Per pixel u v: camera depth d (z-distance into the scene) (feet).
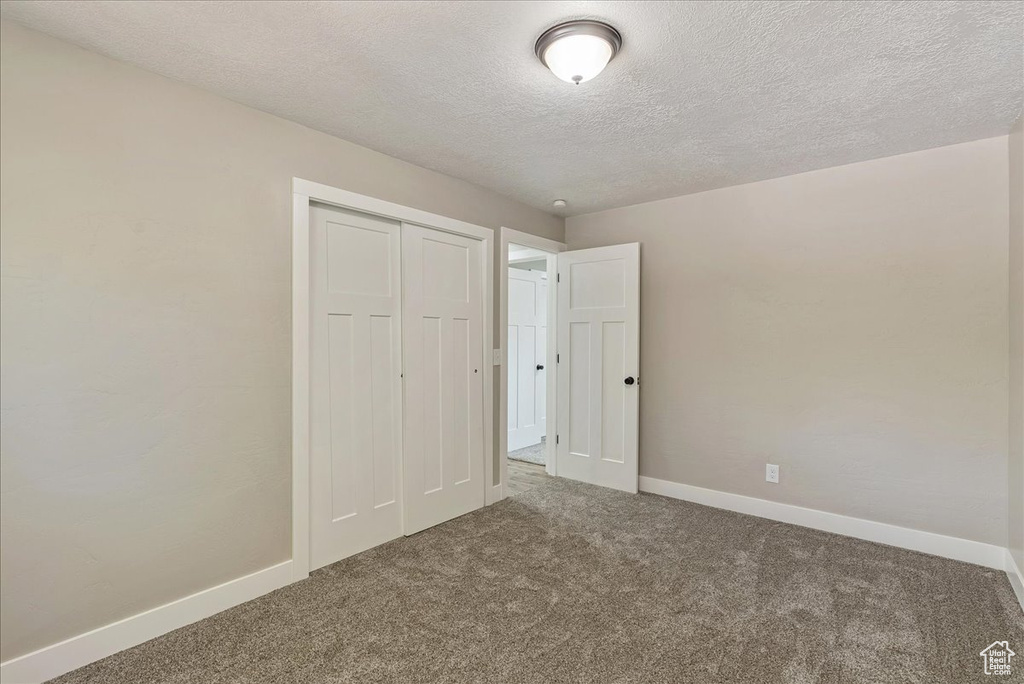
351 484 8.98
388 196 9.39
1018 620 6.83
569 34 5.46
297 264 8.00
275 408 7.76
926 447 9.07
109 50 5.98
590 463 13.39
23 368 5.53
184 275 6.77
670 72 6.43
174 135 6.68
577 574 8.22
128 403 6.28
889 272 9.41
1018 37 5.59
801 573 8.25
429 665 5.92
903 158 9.27
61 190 5.77
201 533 6.94
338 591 7.66
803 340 10.38
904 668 5.84
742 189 11.16
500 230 12.00
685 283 12.02
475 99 7.21
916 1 4.99
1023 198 7.29
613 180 10.89
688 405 11.98
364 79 6.66
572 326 13.75
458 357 11.01
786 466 10.61
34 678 5.56
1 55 5.38
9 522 5.44
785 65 6.25
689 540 9.61
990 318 8.48
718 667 5.87
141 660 6.00
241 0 5.04
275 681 5.65
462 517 10.87
